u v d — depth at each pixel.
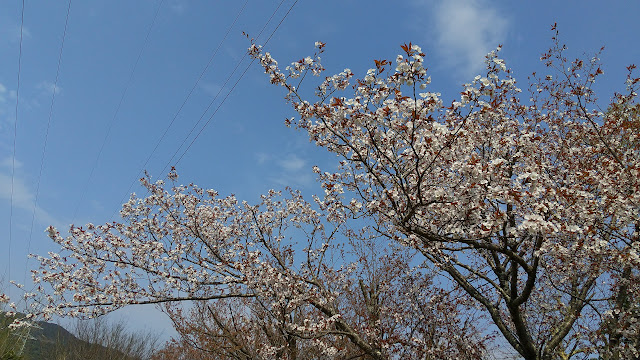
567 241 6.96
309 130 7.02
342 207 7.71
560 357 10.12
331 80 6.51
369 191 7.25
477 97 5.63
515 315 7.82
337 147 7.27
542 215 5.50
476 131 7.18
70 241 9.73
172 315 12.19
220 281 9.78
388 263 11.75
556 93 9.40
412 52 5.20
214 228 10.52
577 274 8.26
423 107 5.79
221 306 13.06
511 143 6.85
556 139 9.30
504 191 5.38
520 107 8.98
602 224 6.85
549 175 8.55
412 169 6.39
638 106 9.02
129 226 10.51
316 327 8.20
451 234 6.91
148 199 10.50
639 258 6.64
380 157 6.93
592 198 6.79
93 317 9.21
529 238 7.69
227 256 10.15
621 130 8.93
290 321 9.39
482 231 5.68
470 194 5.69
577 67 8.98
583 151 8.93
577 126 9.23
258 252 9.07
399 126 5.98
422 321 10.52
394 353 9.98
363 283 11.70
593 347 8.70
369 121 5.88
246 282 9.06
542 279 9.25
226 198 11.18
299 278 9.34
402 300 11.11
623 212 6.79
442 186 6.80
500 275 8.98
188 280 9.46
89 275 9.58
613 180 7.32
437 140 5.93
